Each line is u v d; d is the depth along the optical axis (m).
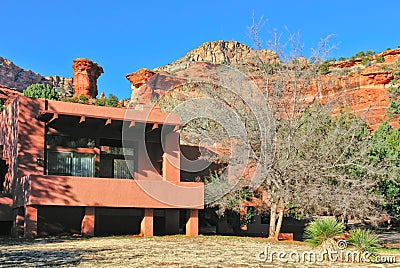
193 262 14.09
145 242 20.19
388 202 26.62
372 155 28.09
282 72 26.19
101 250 16.77
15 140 24.41
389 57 75.19
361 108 64.56
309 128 25.08
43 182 21.41
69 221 24.70
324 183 24.28
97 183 22.59
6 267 12.52
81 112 25.23
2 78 125.62
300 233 29.48
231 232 28.81
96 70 97.12
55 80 140.38
